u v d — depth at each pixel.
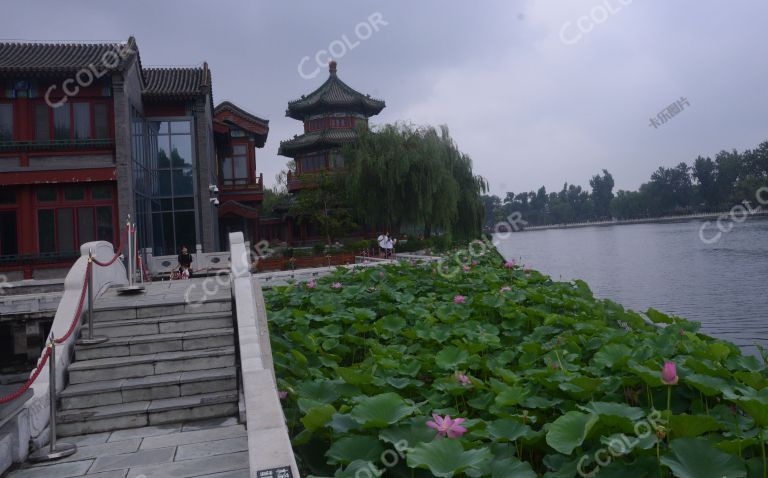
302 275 22.39
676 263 37.88
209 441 5.43
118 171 20.72
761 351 7.44
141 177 23.39
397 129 34.59
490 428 5.13
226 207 34.66
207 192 26.30
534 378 6.34
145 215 23.94
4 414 4.67
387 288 12.41
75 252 20.91
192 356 6.76
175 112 26.11
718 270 32.41
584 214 167.50
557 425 4.82
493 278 13.70
